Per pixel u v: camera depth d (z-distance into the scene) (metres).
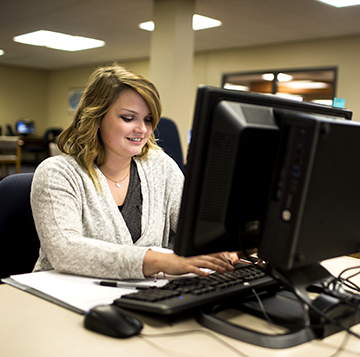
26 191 1.23
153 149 1.37
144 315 0.76
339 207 0.76
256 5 4.76
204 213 0.75
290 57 6.69
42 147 11.20
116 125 1.12
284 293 0.89
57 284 0.88
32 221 1.23
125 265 0.90
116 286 0.88
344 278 1.03
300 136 0.69
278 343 0.65
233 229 0.79
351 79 6.00
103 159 1.19
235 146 0.73
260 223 0.84
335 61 6.16
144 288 0.87
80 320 0.72
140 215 1.24
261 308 0.77
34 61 10.27
